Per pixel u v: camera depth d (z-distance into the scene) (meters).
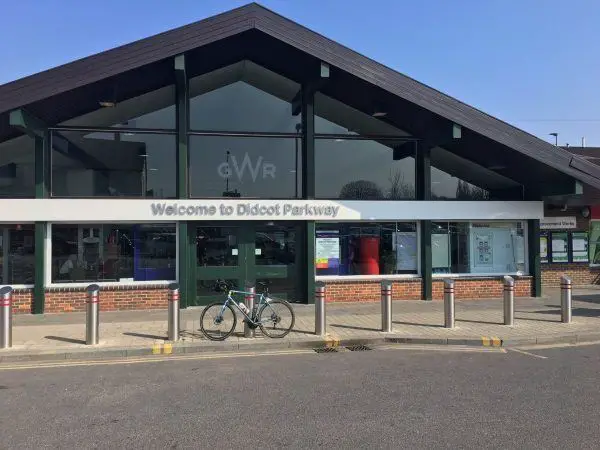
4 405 5.69
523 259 14.62
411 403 5.63
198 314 11.57
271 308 9.41
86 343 8.58
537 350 8.56
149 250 12.56
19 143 12.12
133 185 12.54
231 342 8.71
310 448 4.42
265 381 6.58
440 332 9.57
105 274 12.40
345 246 13.52
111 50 10.78
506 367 7.30
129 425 5.03
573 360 7.76
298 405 5.59
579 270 17.19
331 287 13.15
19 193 12.05
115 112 12.54
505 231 14.55
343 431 4.80
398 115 13.20
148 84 12.43
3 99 10.41
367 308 12.34
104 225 12.41
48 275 12.08
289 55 12.25
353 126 13.66
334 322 10.51
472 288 14.01
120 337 9.09
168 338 8.97
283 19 11.56
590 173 13.12
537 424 4.95
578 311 11.95
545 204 16.30
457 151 14.11
